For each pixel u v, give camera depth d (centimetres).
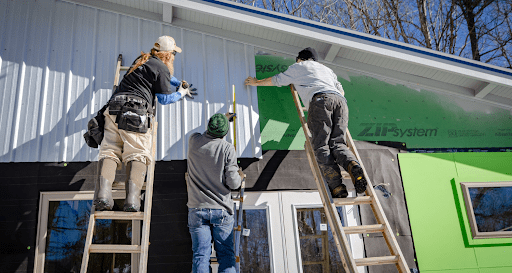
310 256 394
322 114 343
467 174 434
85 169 384
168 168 396
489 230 415
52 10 436
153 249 366
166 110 416
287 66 459
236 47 458
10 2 430
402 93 466
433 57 436
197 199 311
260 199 404
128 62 429
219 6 420
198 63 442
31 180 373
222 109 426
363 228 310
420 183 424
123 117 295
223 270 298
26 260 349
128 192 282
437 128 455
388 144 439
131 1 437
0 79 398
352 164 309
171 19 445
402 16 1365
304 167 419
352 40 430
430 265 389
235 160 328
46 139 386
